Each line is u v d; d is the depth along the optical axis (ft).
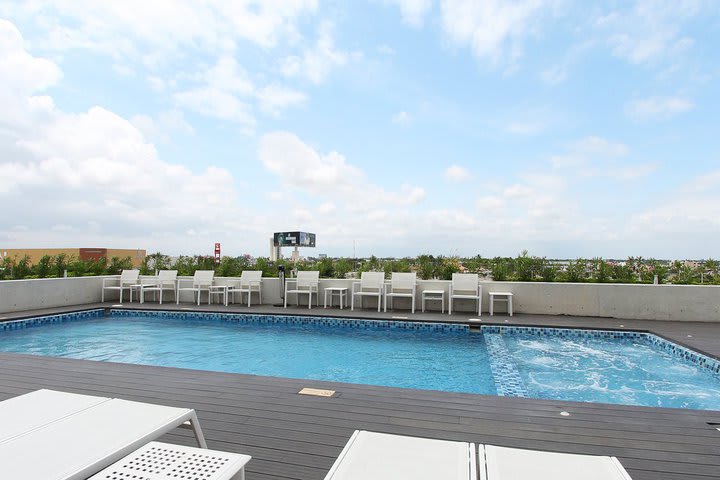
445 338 21.65
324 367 16.61
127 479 3.82
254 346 20.16
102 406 5.74
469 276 26.27
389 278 31.73
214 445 7.61
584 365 16.55
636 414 9.23
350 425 8.54
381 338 21.74
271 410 9.38
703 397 13.04
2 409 5.60
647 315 23.41
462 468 3.94
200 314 27.30
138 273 32.73
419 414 9.16
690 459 7.12
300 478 6.44
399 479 3.73
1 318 23.66
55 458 4.21
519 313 25.53
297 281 29.32
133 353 18.89
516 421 8.78
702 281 33.24
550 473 3.85
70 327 24.85
